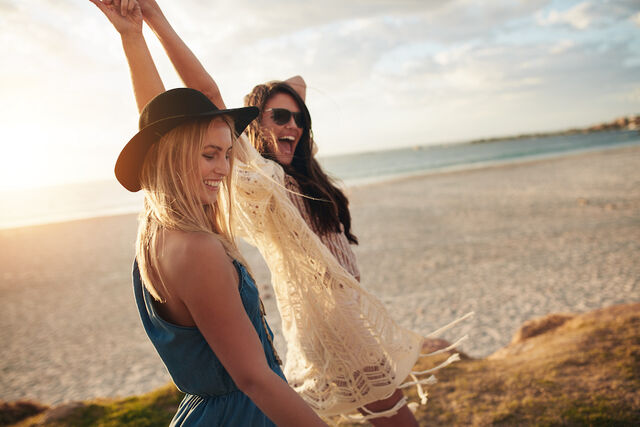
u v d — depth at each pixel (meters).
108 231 24.86
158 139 1.10
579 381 2.93
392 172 57.25
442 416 2.77
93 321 10.07
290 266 1.70
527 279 9.52
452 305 8.52
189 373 1.21
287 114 1.88
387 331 1.72
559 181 27.25
